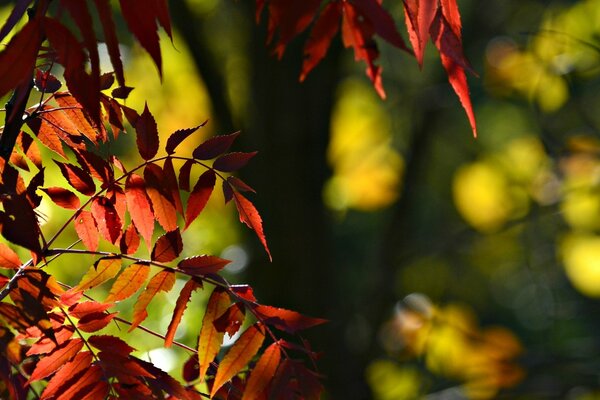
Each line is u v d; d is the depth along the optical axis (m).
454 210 13.91
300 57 8.00
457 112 13.67
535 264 11.34
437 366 9.43
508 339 9.08
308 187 8.27
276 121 8.12
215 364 2.23
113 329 4.25
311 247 8.26
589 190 9.20
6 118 1.89
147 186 1.99
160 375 1.98
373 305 10.30
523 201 10.76
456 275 13.02
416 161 11.28
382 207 11.66
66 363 1.91
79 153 2.01
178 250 1.98
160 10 1.53
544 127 8.81
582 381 8.84
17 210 1.79
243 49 8.93
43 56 1.82
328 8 2.13
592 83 10.89
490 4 11.35
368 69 2.25
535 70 9.12
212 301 1.99
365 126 11.40
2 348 1.74
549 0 10.47
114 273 1.95
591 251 10.23
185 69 8.45
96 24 6.19
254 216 1.99
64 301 1.89
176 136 1.99
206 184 1.99
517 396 8.78
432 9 1.75
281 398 1.96
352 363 9.15
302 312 8.20
